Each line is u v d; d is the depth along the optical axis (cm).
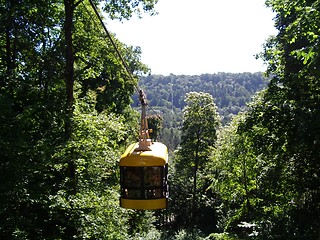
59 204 991
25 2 1362
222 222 3111
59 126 1219
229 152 2011
